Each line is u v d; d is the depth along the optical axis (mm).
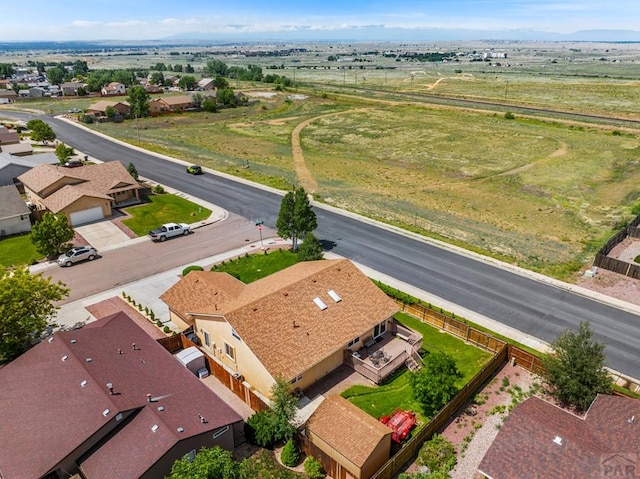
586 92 169375
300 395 26922
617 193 65625
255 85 195875
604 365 29953
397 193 66438
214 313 28625
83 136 99250
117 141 95125
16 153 77500
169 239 49406
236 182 69062
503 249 47781
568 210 59469
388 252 46844
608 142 95438
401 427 23938
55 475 19891
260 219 55062
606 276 41938
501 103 148750
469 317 35688
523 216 57594
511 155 87125
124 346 27312
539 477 19016
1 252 45750
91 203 53375
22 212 50250
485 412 26125
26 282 29234
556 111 132125
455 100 156625
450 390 25625
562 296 38750
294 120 123875
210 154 87125
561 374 25578
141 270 42500
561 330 34062
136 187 59812
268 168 78312
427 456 22297
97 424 20828
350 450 20812
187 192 64125
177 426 20984
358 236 50625
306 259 40781
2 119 114562
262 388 26703
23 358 26422
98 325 29266
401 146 95750
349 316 30250
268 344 26766
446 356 26328
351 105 148000
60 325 33938
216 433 21797
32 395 23328
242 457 22797
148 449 19922
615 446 20203
